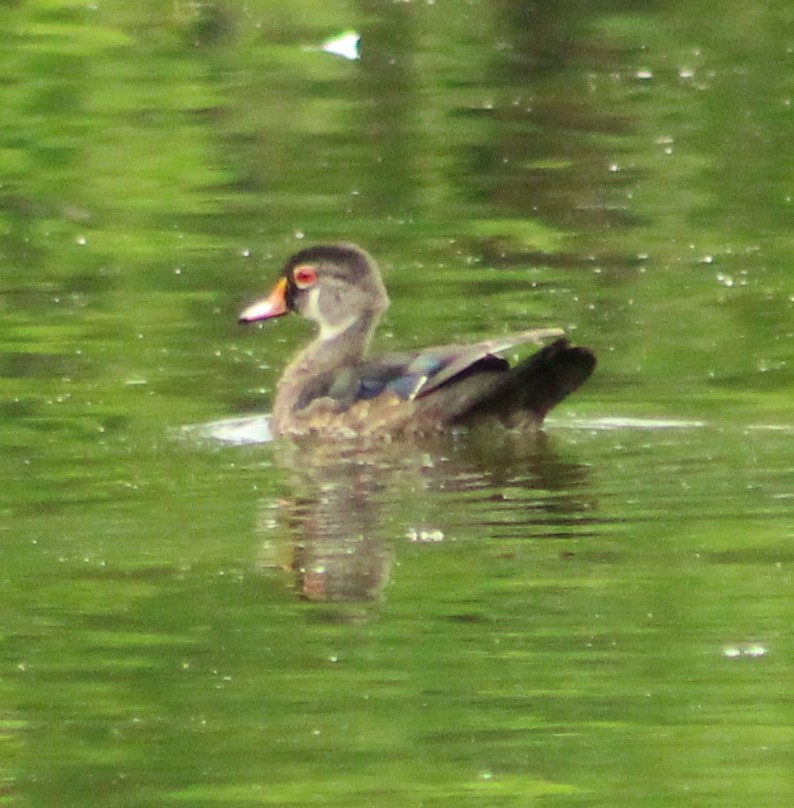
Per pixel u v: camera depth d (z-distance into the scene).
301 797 9.89
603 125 26.08
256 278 20.50
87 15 29.00
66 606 11.85
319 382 15.84
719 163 24.44
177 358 17.97
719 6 30.72
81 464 14.69
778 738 10.26
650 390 16.55
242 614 11.70
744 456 14.41
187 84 27.44
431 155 25.09
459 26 30.08
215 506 13.52
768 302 19.16
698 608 11.62
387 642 11.34
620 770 9.98
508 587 11.96
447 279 20.36
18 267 20.95
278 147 25.27
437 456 14.82
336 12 30.16
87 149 25.14
